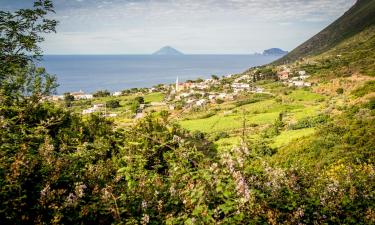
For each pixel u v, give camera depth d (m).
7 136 6.47
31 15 13.09
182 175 6.53
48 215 4.92
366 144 32.69
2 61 12.89
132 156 7.49
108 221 5.39
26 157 5.39
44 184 5.28
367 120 40.78
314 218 6.09
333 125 43.41
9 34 12.90
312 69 196.25
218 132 65.38
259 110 94.81
